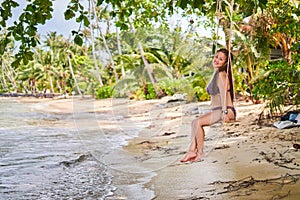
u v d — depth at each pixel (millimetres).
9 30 4867
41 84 60719
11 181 6488
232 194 4719
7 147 10344
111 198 5293
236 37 12648
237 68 15328
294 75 9367
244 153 6805
